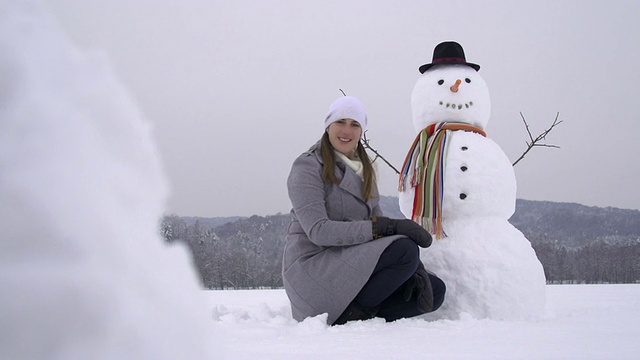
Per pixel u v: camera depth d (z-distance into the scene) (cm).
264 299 578
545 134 499
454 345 204
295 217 321
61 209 38
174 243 52
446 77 398
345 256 292
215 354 51
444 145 372
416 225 304
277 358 171
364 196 321
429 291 295
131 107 49
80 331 37
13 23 43
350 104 322
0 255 36
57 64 45
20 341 35
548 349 193
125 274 42
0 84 40
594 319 311
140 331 41
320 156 319
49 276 37
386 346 202
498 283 333
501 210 365
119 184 45
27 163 39
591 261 3206
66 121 42
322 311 293
